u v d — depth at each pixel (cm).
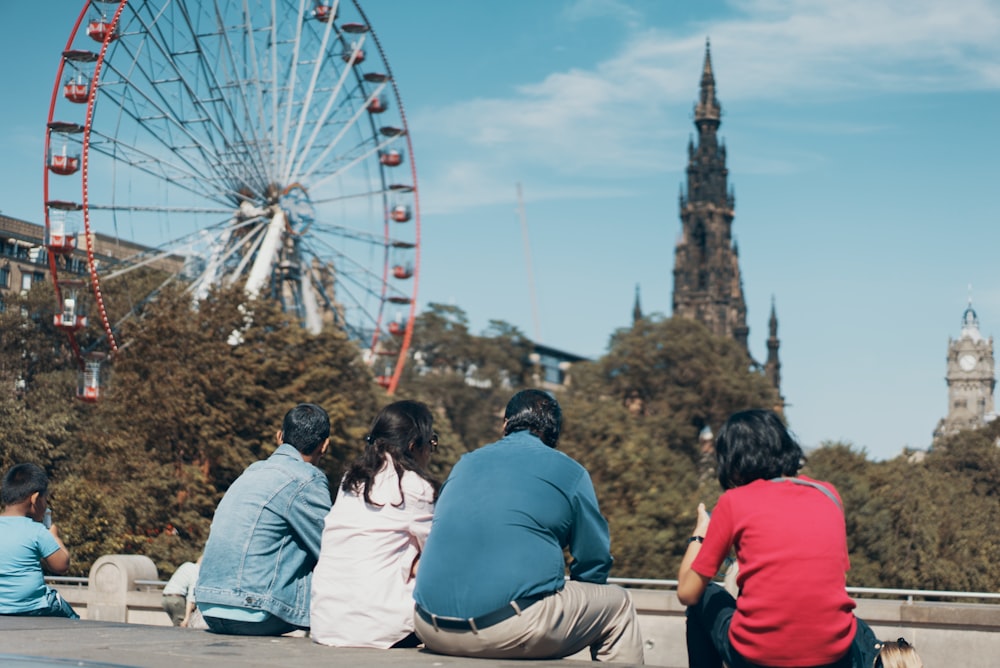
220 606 866
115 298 8900
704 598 755
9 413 6775
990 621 1578
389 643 823
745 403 13512
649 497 7294
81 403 7594
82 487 5144
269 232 7175
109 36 5862
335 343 6975
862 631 768
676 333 13875
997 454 12788
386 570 834
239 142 6981
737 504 695
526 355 15638
